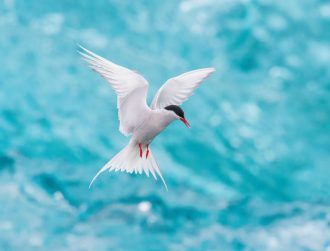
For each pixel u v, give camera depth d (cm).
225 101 1883
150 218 1397
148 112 770
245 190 1658
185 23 2105
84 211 1419
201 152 1728
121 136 1719
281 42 2091
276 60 2061
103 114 1766
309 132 1862
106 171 1547
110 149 1684
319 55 2077
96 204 1436
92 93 1819
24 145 1644
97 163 1633
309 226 1395
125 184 1508
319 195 1664
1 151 1606
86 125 1723
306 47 2088
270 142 1808
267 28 2105
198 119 1809
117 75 739
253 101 1911
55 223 1374
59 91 1802
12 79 1814
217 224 1405
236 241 1337
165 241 1329
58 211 1414
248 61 2059
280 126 1862
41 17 2044
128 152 801
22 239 1322
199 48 2070
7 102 1744
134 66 1919
